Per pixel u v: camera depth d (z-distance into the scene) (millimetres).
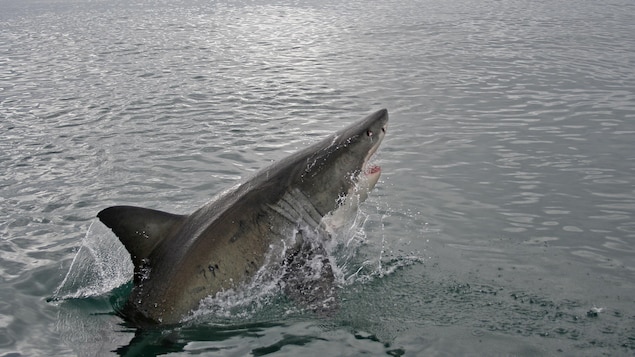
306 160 7895
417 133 13648
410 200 9984
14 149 13148
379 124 8227
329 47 25719
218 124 14734
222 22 35188
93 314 6828
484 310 6805
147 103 17047
